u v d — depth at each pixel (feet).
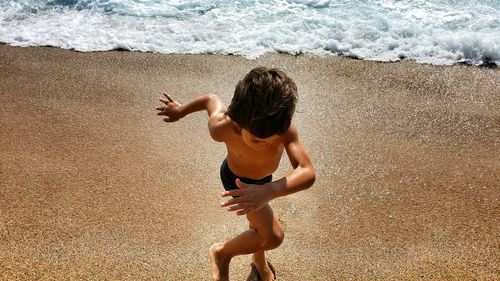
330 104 11.56
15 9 15.53
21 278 7.42
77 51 13.56
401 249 8.03
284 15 15.03
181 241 8.08
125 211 8.60
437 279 7.55
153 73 12.66
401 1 15.61
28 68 12.75
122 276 7.52
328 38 14.10
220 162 9.72
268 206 6.61
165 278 7.52
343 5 15.47
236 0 15.88
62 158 9.75
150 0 15.97
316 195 9.04
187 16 15.19
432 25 14.33
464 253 7.97
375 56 13.42
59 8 15.62
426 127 10.78
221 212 8.63
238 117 5.84
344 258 7.88
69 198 8.83
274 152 6.33
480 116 11.11
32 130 10.47
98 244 7.98
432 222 8.52
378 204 8.87
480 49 13.35
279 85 5.73
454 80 12.44
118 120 10.85
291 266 7.75
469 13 14.83
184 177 9.36
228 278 7.27
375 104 11.54
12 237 8.07
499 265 7.77
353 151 10.07
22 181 9.16
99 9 15.55
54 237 8.09
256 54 13.52
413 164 9.76
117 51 13.62
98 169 9.50
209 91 11.91
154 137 10.35
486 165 9.75
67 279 7.43
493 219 8.57
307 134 10.53
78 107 11.27
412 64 13.11
